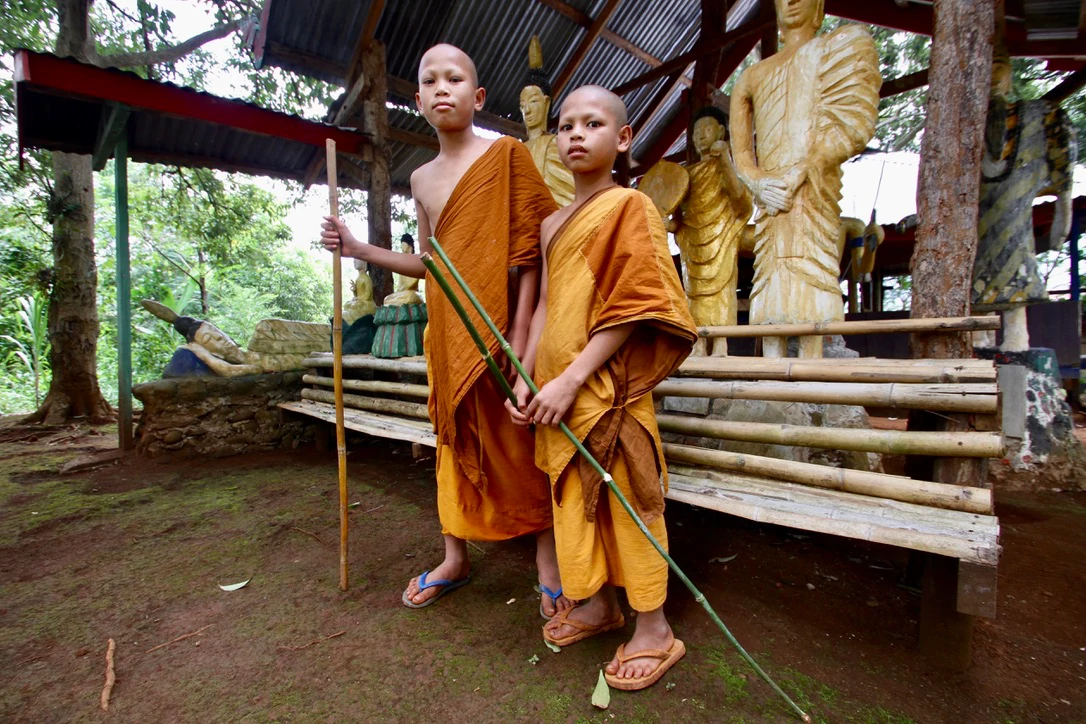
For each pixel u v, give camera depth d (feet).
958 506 5.41
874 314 20.07
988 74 7.52
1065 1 14.47
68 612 7.01
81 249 22.12
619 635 6.25
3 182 23.98
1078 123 27.78
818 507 5.85
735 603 6.85
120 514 10.71
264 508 10.87
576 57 24.16
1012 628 6.27
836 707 5.02
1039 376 12.06
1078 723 4.81
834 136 8.67
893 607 6.71
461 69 6.34
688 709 5.04
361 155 18.47
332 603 7.09
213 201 29.50
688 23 26.48
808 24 9.25
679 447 7.45
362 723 4.97
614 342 5.05
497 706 5.15
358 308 17.74
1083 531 9.06
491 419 6.26
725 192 11.38
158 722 5.04
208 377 15.48
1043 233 22.50
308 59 20.40
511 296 6.39
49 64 12.91
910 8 19.56
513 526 6.54
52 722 5.06
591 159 5.34
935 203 7.69
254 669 5.77
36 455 16.37
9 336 30.63
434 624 6.55
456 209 6.10
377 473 13.37
